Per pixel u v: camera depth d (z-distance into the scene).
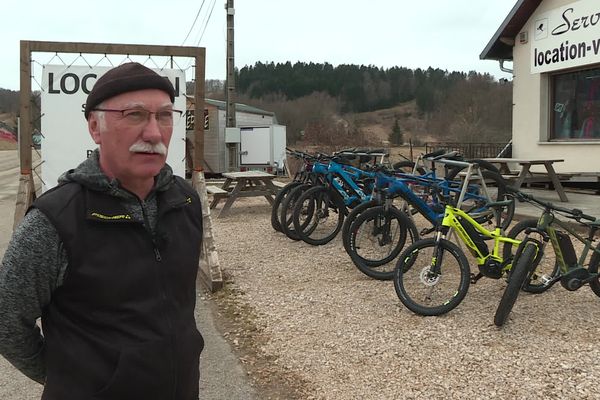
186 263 1.60
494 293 4.62
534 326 3.93
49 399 1.46
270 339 3.91
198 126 5.20
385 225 5.35
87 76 5.05
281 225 6.80
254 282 5.26
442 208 5.54
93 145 5.11
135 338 1.46
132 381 1.44
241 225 8.27
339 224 6.72
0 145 66.75
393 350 3.62
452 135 30.94
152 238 1.52
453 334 3.83
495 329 3.88
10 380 3.41
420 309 4.17
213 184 14.22
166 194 1.61
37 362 1.56
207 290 5.11
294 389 3.20
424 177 5.93
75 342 1.44
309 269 5.65
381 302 4.55
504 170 10.44
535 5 11.04
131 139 1.48
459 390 3.08
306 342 3.82
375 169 5.57
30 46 4.92
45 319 1.49
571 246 4.25
